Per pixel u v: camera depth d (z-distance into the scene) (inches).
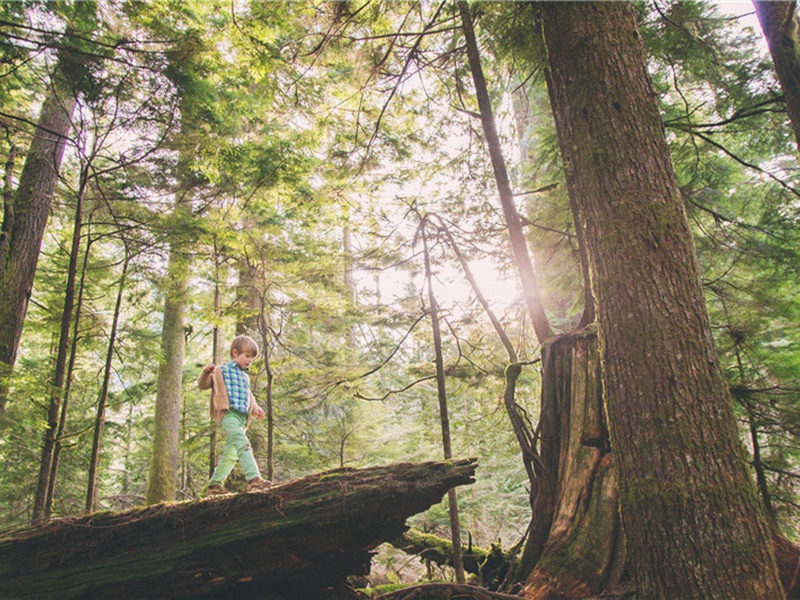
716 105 257.3
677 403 117.2
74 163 402.3
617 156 135.3
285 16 212.2
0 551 121.6
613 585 146.6
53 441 205.2
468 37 244.1
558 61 151.9
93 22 219.9
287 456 453.7
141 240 283.6
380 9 254.7
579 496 170.7
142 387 493.7
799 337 256.2
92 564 122.3
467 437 382.3
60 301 316.2
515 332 322.0
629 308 126.2
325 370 276.4
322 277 327.9
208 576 122.4
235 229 321.4
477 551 239.3
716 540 107.7
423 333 287.7
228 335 514.9
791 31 186.7
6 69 257.3
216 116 290.8
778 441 231.3
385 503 121.2
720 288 264.1
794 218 259.1
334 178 314.0
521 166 370.3
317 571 128.6
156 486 418.9
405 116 320.5
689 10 231.1
